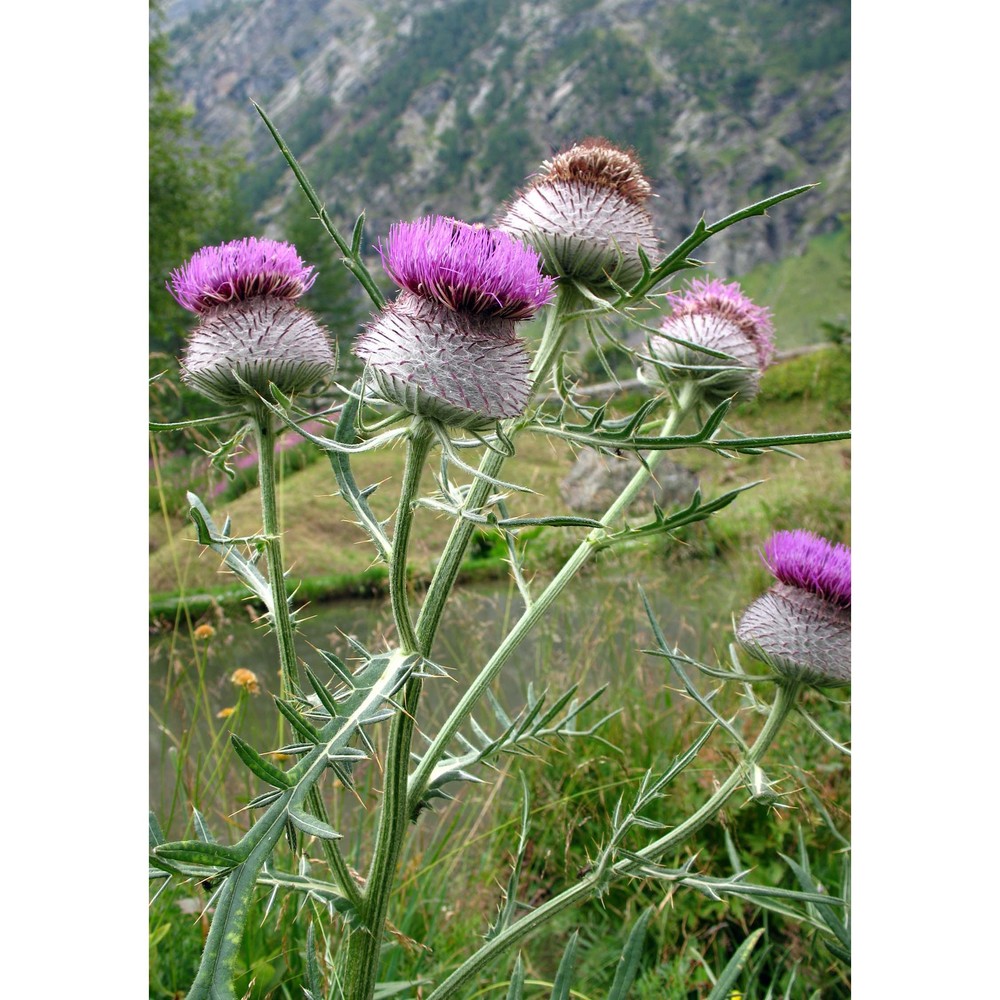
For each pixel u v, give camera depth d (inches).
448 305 10.4
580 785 23.0
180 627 27.6
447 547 11.0
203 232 119.9
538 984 18.1
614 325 13.3
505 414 10.4
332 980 12.3
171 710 22.9
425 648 10.8
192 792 19.3
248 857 8.0
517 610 33.4
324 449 9.8
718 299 16.3
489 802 21.4
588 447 10.3
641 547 36.8
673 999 18.1
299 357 11.9
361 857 19.7
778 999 17.7
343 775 8.6
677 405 14.7
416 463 10.2
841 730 24.1
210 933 7.7
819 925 12.8
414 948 11.7
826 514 46.3
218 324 11.9
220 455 12.0
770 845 21.2
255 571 11.4
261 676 27.9
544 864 21.6
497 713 12.3
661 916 20.2
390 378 10.0
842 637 12.7
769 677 12.9
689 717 25.8
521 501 39.0
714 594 35.8
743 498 50.3
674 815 22.5
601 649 29.4
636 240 13.1
